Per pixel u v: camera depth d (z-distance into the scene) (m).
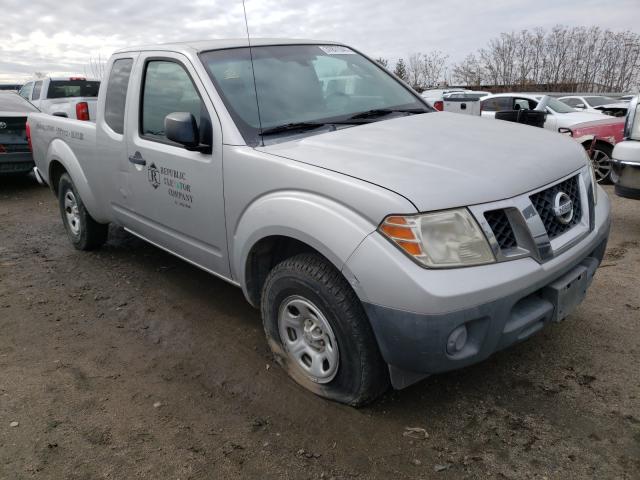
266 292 3.02
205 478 2.40
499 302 2.37
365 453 2.53
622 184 5.26
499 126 3.49
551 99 11.02
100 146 4.43
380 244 2.35
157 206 3.84
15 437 2.66
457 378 3.10
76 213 5.37
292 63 3.75
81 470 2.45
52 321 3.96
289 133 3.23
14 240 6.01
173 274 4.83
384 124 3.40
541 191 2.65
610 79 34.19
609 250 5.13
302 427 2.72
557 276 2.63
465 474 2.39
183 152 3.47
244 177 3.00
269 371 3.23
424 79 39.72
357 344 2.58
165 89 3.73
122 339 3.69
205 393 3.04
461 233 2.36
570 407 2.80
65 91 13.66
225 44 3.71
